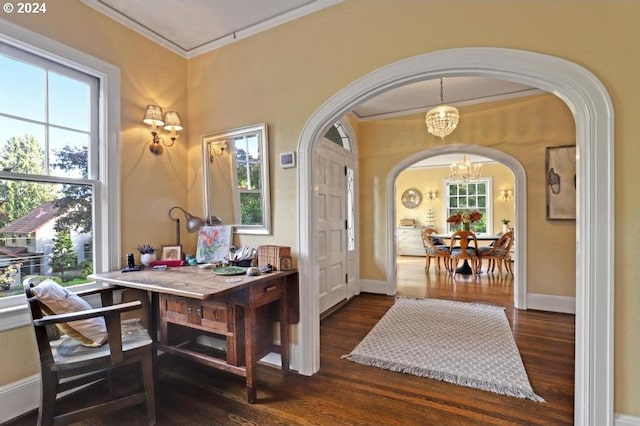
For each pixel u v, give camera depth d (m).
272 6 2.32
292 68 2.40
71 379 2.04
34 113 1.97
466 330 3.11
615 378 1.56
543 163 3.69
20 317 1.85
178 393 2.09
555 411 1.85
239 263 2.43
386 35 2.06
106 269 2.29
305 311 2.31
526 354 2.57
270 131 2.48
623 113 1.55
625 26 1.55
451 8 1.88
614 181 1.55
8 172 1.84
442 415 1.82
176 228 2.82
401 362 2.45
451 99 3.98
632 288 1.54
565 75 1.63
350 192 4.46
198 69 2.88
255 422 1.79
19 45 1.88
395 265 4.64
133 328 1.95
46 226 2.03
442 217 8.89
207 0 2.23
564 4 1.65
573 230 3.57
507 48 1.74
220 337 2.69
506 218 8.19
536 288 3.74
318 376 2.28
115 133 2.35
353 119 4.53
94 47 2.23
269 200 2.47
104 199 2.30
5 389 1.78
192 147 2.91
